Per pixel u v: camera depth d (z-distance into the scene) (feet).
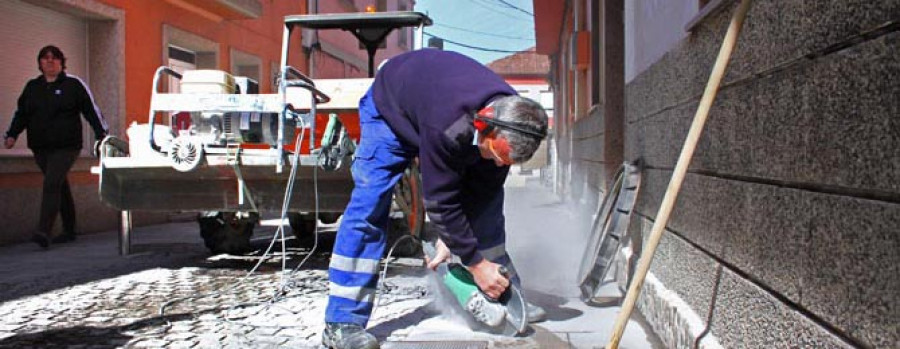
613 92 23.54
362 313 11.11
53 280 17.19
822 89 6.24
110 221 30.55
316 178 16.22
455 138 9.56
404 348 11.18
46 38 28.55
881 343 5.23
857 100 5.60
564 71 50.93
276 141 17.28
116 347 11.33
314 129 16.69
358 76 72.79
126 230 21.35
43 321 13.01
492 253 12.34
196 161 16.15
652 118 13.78
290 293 15.53
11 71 26.61
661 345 11.27
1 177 24.64
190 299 14.88
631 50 16.90
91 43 31.12
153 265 19.61
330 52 62.39
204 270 18.71
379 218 11.22
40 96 23.65
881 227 5.23
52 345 11.41
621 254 15.31
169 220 34.04
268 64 49.37
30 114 23.67
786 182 7.02
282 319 13.19
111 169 16.96
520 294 11.98
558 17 53.36
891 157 5.09
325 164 15.92
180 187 17.66
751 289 7.90
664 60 12.73
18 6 26.89
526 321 11.73
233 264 19.77
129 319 13.16
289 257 21.15
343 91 18.95
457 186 10.24
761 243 7.67
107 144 17.62
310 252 20.49
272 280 17.21
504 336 11.87
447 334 12.01
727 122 9.02
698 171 10.36
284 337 11.93
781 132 7.17
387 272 18.04
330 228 29.04
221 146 17.12
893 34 5.08
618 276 15.56
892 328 5.08
